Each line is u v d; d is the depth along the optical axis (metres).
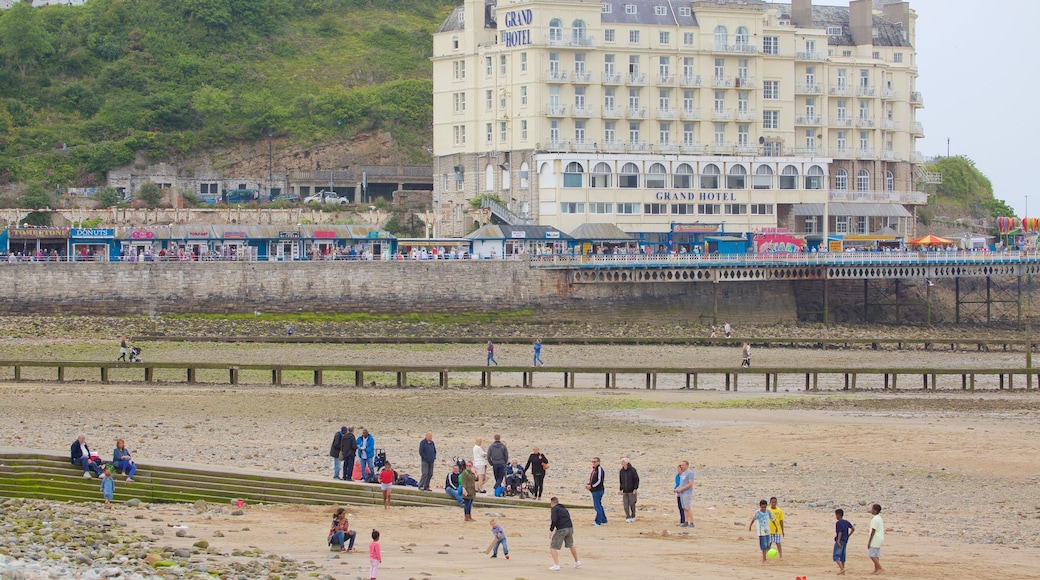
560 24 181.75
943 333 165.88
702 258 162.75
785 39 196.00
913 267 170.25
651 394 107.94
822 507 65.94
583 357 131.50
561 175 175.62
